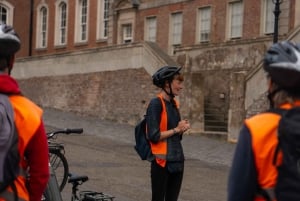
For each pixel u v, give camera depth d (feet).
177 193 20.74
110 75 77.87
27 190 11.40
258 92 57.93
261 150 9.23
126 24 108.06
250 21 83.76
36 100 94.07
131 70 74.13
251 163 9.28
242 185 9.31
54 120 74.08
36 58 94.53
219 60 67.72
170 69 20.48
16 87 11.21
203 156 50.44
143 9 103.91
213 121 65.31
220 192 34.27
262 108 57.31
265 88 57.11
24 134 10.92
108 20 114.93
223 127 64.13
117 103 76.33
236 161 9.43
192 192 33.88
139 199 30.83
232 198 9.37
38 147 11.13
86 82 82.43
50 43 135.13
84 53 83.15
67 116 80.12
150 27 102.68
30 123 10.96
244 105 59.41
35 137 11.07
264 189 9.26
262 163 9.23
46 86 91.66
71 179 19.27
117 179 36.73
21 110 10.97
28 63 96.63
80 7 126.52
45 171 11.28
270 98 9.89
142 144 20.39
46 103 91.40
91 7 122.21
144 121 20.52
